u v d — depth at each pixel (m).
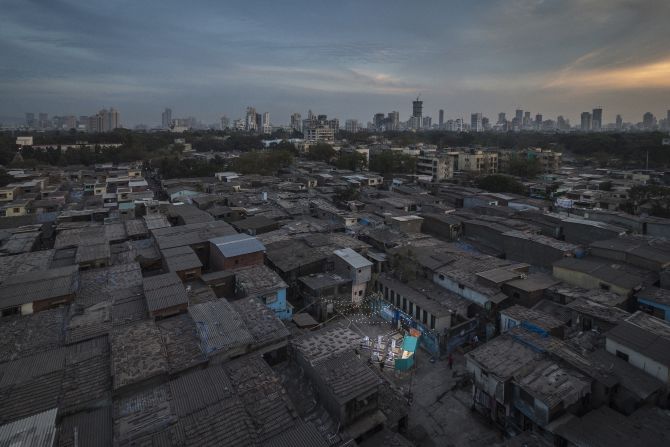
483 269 41.00
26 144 148.12
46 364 23.94
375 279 42.44
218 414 20.36
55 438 18.66
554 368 25.30
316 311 38.75
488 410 26.11
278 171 123.06
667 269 41.44
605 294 36.81
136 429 19.31
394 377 30.50
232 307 30.45
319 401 23.70
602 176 111.31
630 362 26.27
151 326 27.61
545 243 48.12
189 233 48.25
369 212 68.81
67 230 52.03
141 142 167.88
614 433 21.05
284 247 48.31
